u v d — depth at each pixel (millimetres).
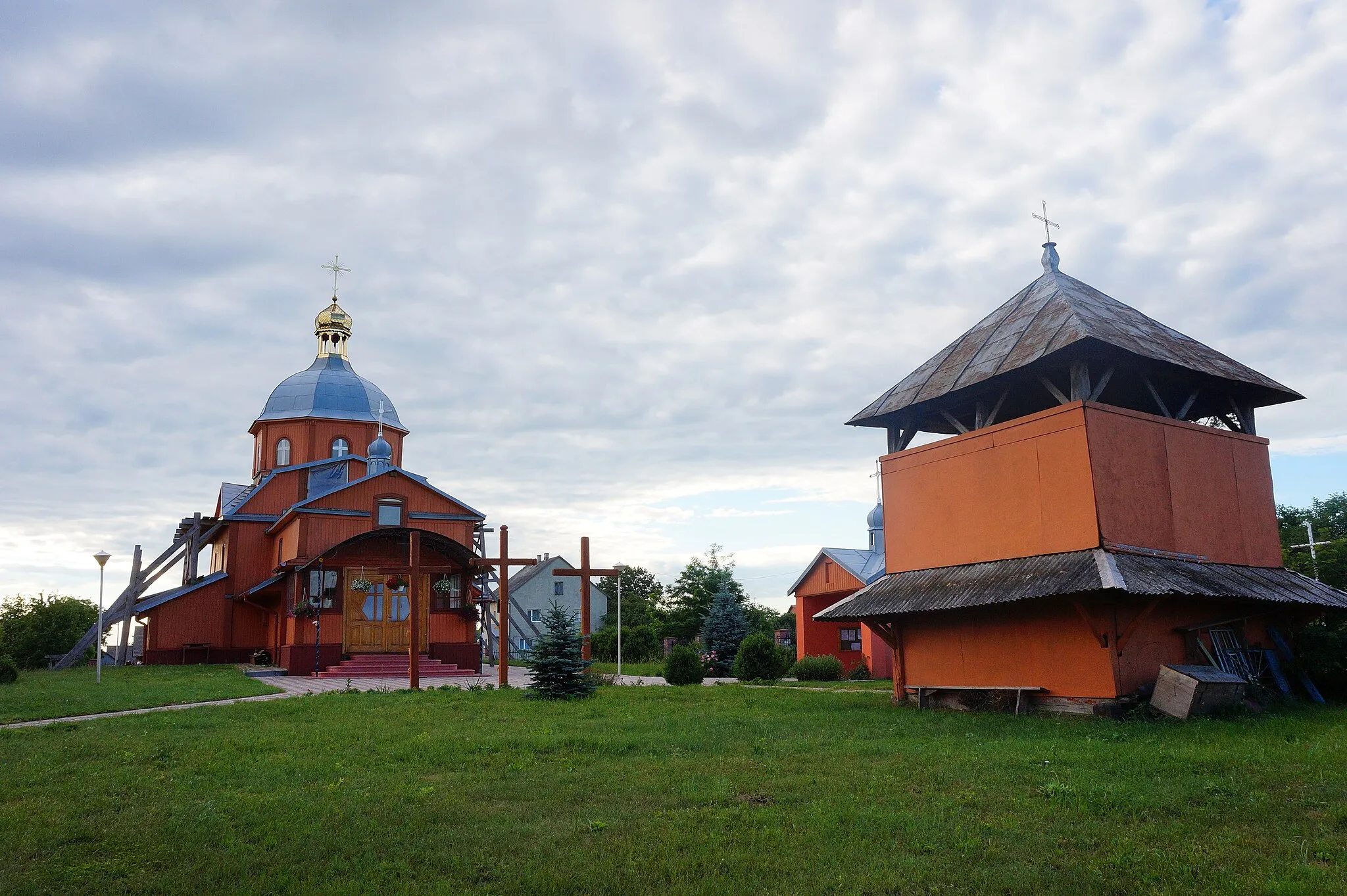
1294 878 6891
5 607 50656
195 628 34812
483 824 8602
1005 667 17359
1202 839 7926
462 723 15086
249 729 14414
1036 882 6988
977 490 18312
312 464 37219
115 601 35375
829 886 6965
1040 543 16797
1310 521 50812
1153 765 10719
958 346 20406
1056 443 16672
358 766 11328
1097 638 15477
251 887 6938
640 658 41250
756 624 56188
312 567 27828
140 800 9531
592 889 6953
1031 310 19156
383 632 29250
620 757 12047
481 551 33156
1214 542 17656
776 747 12523
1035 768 10805
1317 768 10391
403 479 32562
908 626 19562
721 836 8141
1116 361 17109
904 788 9953
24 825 8547
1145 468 16844
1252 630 18250
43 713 16797
